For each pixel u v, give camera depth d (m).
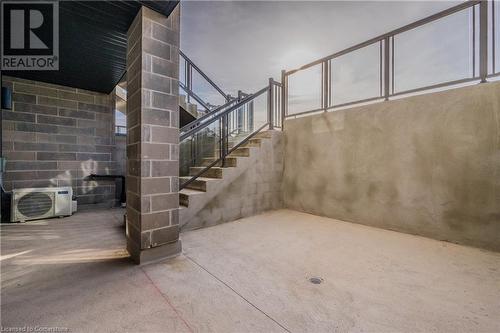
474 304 1.54
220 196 3.54
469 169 2.56
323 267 2.10
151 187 2.20
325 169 3.97
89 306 1.51
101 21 2.38
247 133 4.79
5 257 2.30
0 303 1.53
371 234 3.04
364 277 1.92
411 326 1.33
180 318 1.40
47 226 3.41
